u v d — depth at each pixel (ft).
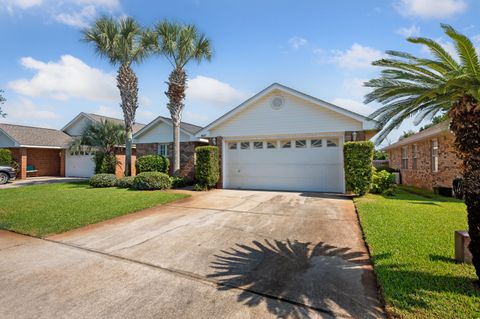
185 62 44.04
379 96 17.37
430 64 14.08
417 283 9.83
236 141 41.11
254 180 40.01
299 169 37.45
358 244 15.10
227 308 8.89
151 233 17.66
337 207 25.40
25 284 10.69
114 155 54.49
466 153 10.27
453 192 31.32
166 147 51.11
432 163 40.29
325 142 36.14
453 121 10.94
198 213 23.49
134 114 46.96
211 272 11.71
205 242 15.80
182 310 8.82
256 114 38.88
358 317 8.29
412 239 14.79
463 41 12.03
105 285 10.58
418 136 43.09
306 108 36.17
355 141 31.96
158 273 11.66
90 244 15.56
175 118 43.57
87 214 22.29
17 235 17.35
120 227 19.15
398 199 28.73
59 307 9.05
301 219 20.93
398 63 15.42
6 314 8.68
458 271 10.77
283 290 10.04
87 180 55.93
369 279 10.82
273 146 38.93
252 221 20.52
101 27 43.11
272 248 14.66
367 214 20.95
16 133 61.52
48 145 63.26
